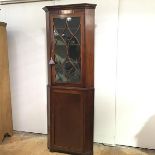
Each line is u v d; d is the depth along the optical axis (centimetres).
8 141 317
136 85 287
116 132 303
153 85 281
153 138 290
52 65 269
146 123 290
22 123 346
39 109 334
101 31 287
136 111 291
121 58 288
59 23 261
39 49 320
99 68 294
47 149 295
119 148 297
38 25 316
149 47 277
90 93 264
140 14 274
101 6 283
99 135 308
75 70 264
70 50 263
